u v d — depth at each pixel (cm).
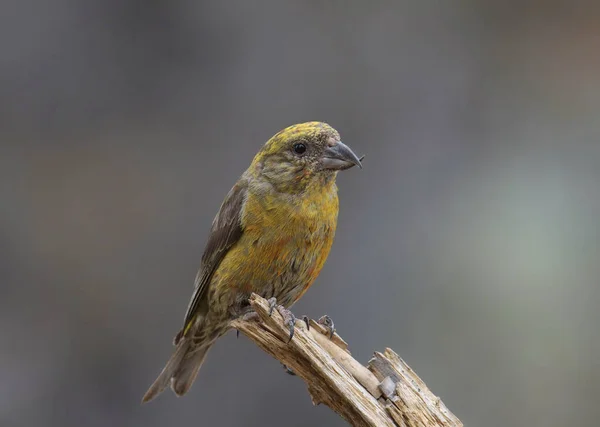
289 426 1180
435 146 1398
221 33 1407
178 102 1393
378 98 1416
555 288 1198
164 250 1320
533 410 1130
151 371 1248
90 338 1256
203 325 827
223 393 1193
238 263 768
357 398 600
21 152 1336
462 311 1191
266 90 1403
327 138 757
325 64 1420
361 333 1183
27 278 1273
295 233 757
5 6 1348
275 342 666
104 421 1216
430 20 1474
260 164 778
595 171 1364
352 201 1289
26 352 1229
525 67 1513
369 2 1449
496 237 1265
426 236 1272
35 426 1194
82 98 1371
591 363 1141
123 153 1364
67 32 1373
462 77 1460
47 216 1313
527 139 1429
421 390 602
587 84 1492
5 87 1345
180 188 1354
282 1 1423
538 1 1531
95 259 1298
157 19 1395
